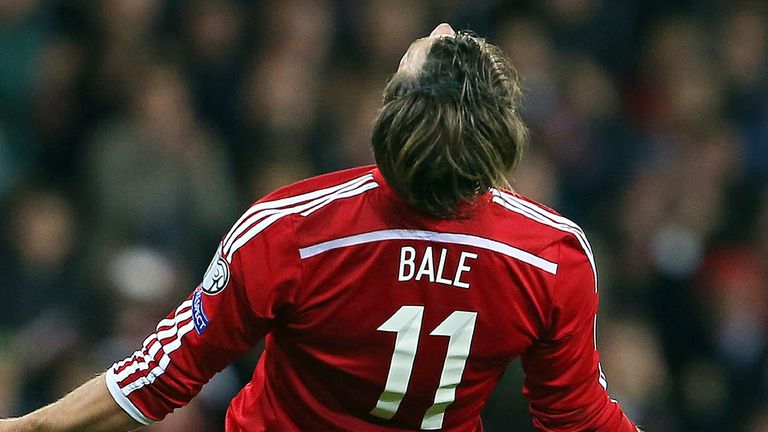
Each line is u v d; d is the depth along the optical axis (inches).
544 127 1187.3
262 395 402.0
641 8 1358.3
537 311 385.1
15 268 1000.9
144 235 1027.9
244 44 1194.0
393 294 375.6
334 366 382.9
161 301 915.4
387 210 375.2
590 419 407.2
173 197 1051.9
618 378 1019.9
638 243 1162.6
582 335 395.9
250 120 1141.7
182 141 1080.2
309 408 392.2
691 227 1187.3
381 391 385.1
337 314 376.2
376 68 1186.6
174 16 1178.6
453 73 366.9
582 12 1301.7
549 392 403.5
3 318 986.1
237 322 377.1
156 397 385.7
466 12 1251.8
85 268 1010.7
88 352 900.6
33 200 1041.5
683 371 1143.0
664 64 1334.9
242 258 372.2
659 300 1151.6
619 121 1280.8
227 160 1135.0
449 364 384.5
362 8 1233.4
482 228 378.6
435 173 363.6
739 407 1138.7
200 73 1162.0
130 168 1043.9
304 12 1203.2
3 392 878.4
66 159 1120.2
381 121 367.9
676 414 1129.4
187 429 863.1
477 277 378.0
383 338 378.3
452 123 361.7
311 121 1146.7
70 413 386.9
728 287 1159.0
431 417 394.6
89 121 1120.8
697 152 1261.1
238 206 1112.2
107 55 1131.3
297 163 1108.5
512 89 378.0
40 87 1136.2
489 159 366.6
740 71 1368.1
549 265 383.6
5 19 1155.3
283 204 377.1
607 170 1224.2
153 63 1135.0
